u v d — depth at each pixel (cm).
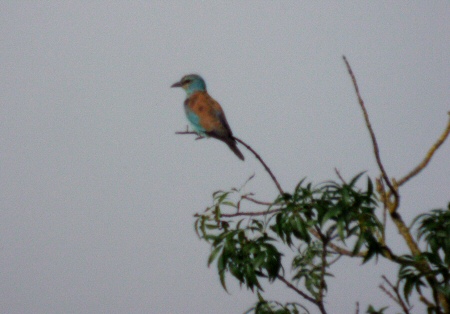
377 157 839
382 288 806
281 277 887
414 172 875
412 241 855
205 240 919
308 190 862
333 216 837
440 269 812
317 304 873
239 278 893
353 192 834
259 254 880
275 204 889
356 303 805
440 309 791
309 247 986
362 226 817
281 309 888
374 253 819
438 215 848
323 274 874
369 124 835
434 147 878
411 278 812
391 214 881
